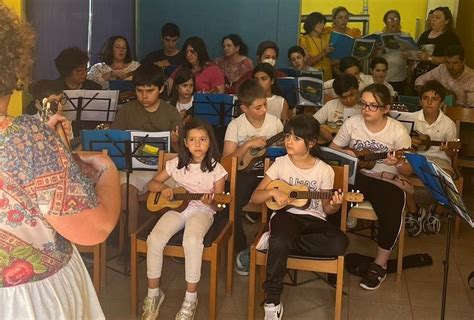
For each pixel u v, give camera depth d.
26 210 1.38
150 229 3.04
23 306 1.38
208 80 5.71
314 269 2.84
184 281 3.48
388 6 6.87
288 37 6.93
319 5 6.85
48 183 1.38
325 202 3.06
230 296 3.30
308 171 3.04
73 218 1.41
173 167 3.13
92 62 6.10
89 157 1.58
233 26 6.99
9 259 1.38
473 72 5.62
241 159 3.59
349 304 3.25
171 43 6.42
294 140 2.98
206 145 3.05
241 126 3.67
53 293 1.43
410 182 3.62
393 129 3.56
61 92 3.81
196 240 2.86
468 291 3.45
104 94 4.03
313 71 5.90
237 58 6.28
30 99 4.04
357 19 6.89
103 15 6.22
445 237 4.29
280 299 3.20
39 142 1.38
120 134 3.26
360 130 3.60
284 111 4.45
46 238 1.44
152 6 7.03
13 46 1.34
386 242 3.37
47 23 5.06
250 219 4.43
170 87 5.47
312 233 2.87
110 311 3.10
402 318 3.12
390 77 6.60
